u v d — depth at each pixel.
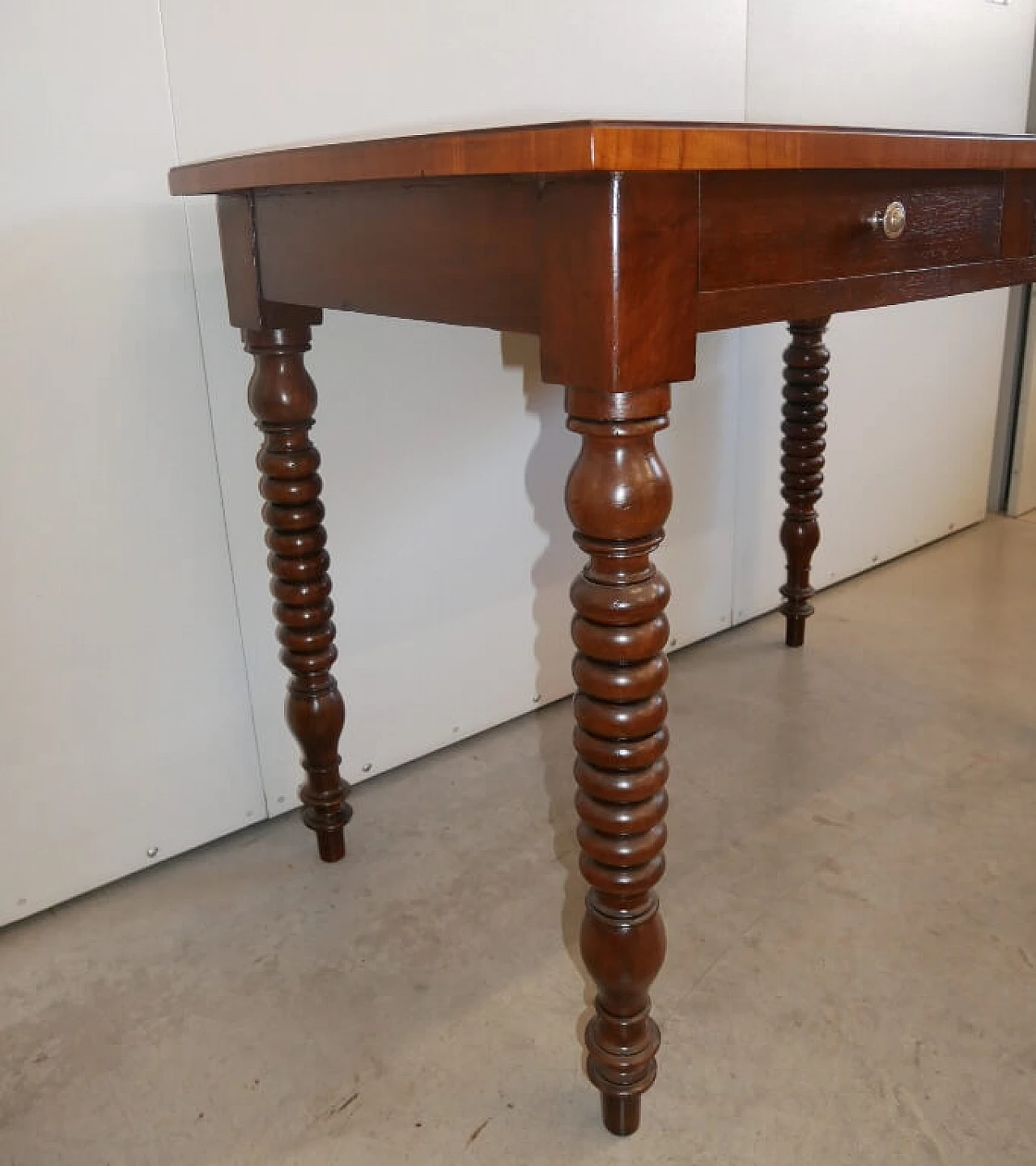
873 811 1.22
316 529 1.04
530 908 1.08
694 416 1.59
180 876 1.16
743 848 1.16
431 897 1.10
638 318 0.60
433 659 1.36
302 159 0.72
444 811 1.27
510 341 1.31
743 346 1.62
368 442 1.22
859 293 0.74
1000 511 2.35
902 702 1.48
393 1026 0.93
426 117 1.17
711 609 1.72
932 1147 0.78
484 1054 0.89
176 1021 0.95
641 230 0.58
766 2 1.47
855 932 1.02
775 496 1.76
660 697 0.70
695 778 1.30
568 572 1.48
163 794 1.16
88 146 0.95
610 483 0.63
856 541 1.95
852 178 0.71
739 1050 0.88
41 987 1.00
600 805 0.70
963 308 2.01
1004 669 1.58
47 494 1.01
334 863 1.17
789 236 0.67
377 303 0.78
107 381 1.01
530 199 0.62
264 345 0.95
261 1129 0.83
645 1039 0.78
